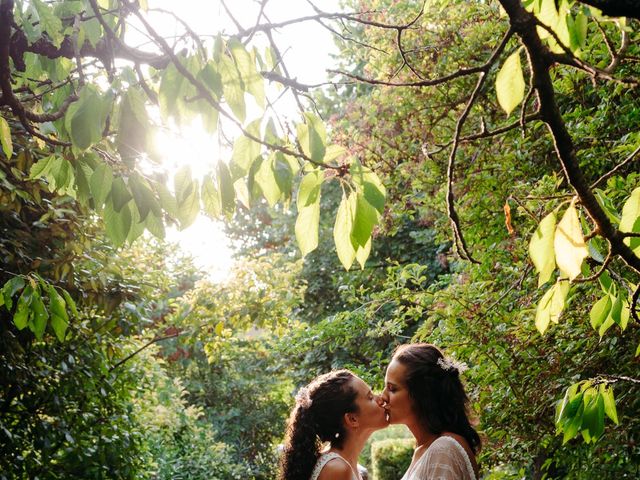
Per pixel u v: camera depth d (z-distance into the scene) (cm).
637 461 403
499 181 512
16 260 441
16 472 498
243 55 136
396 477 1155
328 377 292
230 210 143
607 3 106
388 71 609
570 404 198
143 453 644
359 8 643
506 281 489
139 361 659
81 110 136
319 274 1262
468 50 562
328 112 1064
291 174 145
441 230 582
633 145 335
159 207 147
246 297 661
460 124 117
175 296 1216
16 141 397
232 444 1288
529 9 123
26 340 479
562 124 114
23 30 183
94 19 155
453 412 254
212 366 1386
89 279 491
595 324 183
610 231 126
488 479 479
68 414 530
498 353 470
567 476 443
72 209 475
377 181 143
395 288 541
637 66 395
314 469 280
